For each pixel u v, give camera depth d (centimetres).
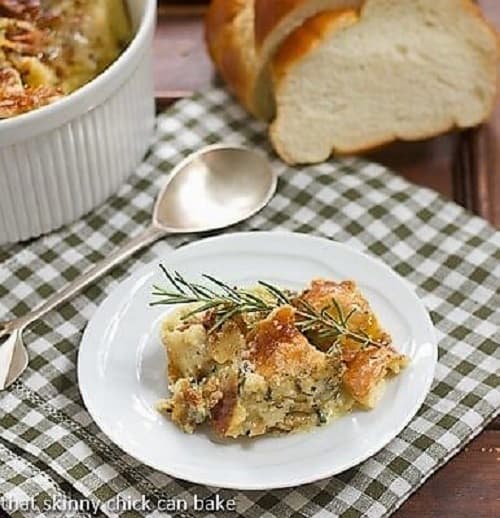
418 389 76
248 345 75
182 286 82
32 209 86
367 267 82
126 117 88
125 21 90
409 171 93
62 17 87
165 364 79
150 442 74
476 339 81
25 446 77
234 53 93
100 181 88
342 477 75
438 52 91
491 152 93
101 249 88
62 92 85
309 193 90
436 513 74
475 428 77
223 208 89
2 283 85
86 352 79
